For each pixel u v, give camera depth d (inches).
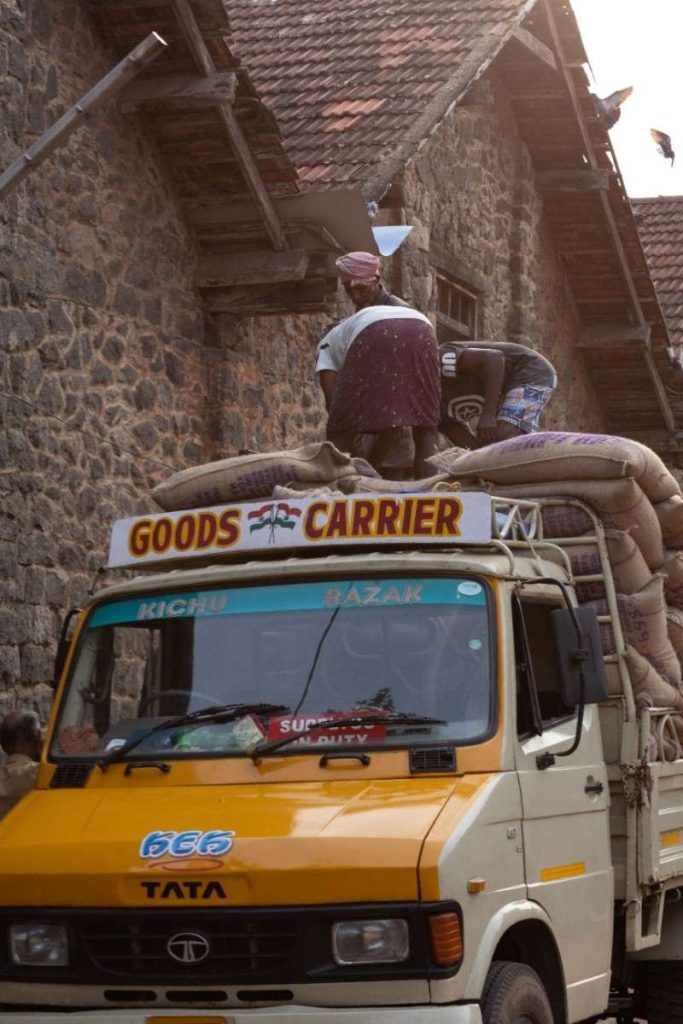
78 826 235.9
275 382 559.8
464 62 608.4
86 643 267.6
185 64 477.7
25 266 439.5
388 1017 213.2
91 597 271.1
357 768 237.1
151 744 250.2
